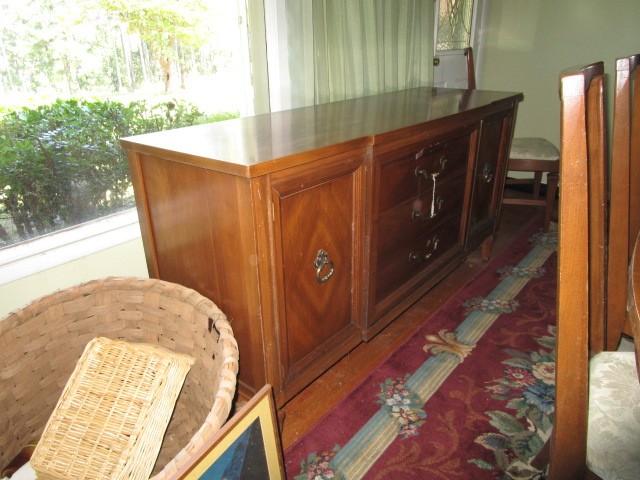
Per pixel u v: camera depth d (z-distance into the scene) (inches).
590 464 27.0
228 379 29.5
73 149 47.1
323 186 39.2
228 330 33.6
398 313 56.0
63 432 34.0
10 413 36.9
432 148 52.6
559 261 23.7
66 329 39.7
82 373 35.6
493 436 45.6
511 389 51.9
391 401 50.4
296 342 41.7
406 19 76.4
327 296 43.9
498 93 72.4
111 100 48.9
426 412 48.8
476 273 79.4
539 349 59.1
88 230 49.1
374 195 44.8
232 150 36.1
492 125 66.4
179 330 39.8
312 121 49.4
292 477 41.4
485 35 113.0
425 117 50.9
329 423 47.5
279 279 37.0
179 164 37.4
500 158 72.5
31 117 43.3
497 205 76.9
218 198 35.3
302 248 39.0
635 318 18.8
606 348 36.0
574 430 26.3
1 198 42.9
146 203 43.0
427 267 61.2
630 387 29.0
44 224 46.6
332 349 46.3
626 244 35.3
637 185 39.0
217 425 27.2
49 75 43.7
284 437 45.8
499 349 59.2
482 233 73.9
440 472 41.8
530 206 110.9
